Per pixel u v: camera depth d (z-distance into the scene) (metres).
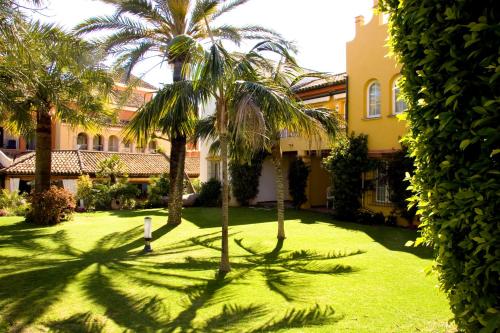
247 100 7.69
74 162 26.36
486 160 2.84
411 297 6.51
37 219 15.34
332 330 5.16
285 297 6.57
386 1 4.13
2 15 7.54
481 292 2.93
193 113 9.48
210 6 14.74
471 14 3.01
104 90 14.73
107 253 10.44
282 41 12.26
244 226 15.23
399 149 15.26
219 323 5.51
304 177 21.33
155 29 15.28
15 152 31.80
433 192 3.35
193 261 9.44
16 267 8.73
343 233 13.50
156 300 6.50
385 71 15.96
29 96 12.64
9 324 5.53
